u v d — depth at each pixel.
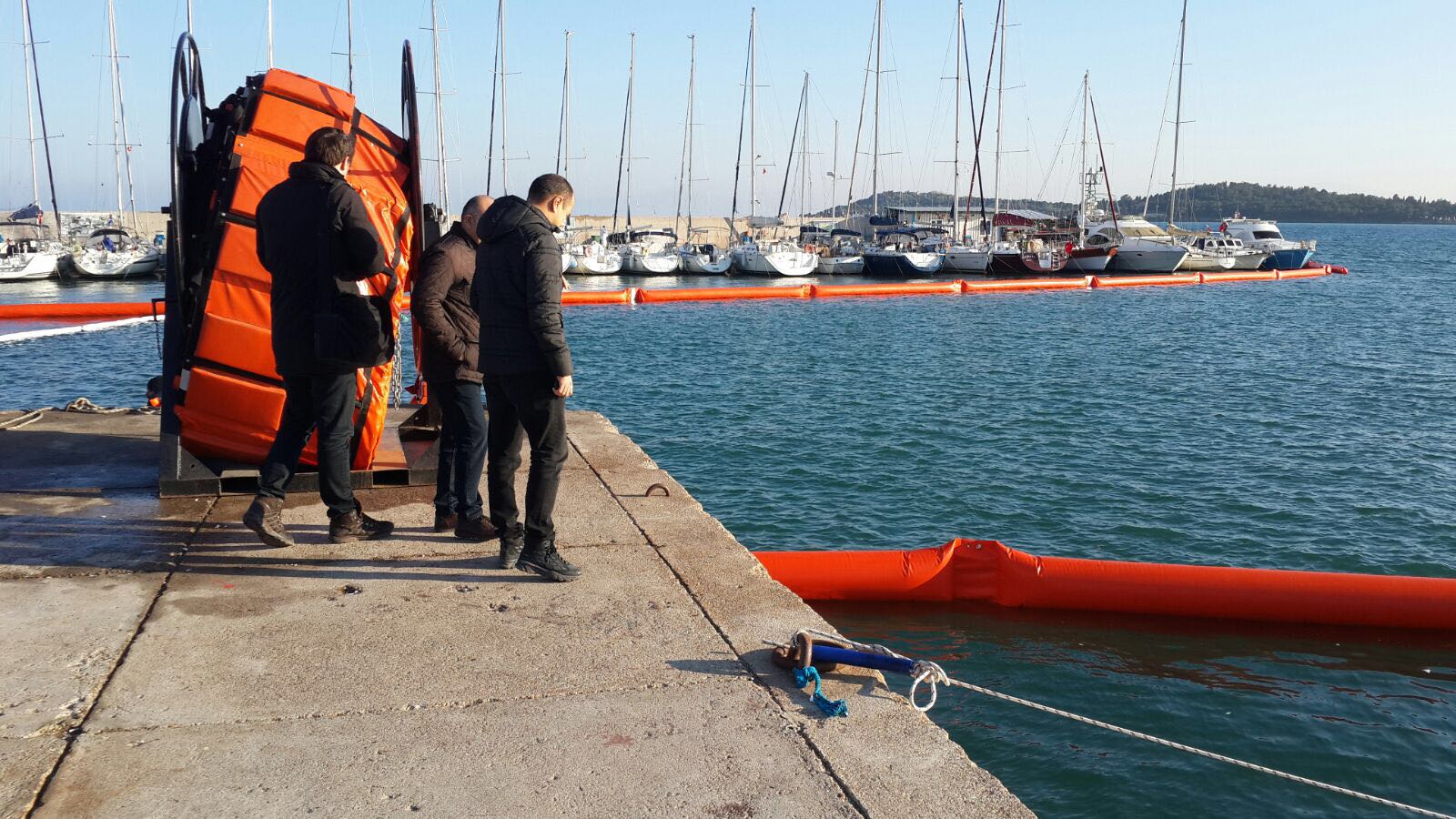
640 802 2.94
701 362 26.25
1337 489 13.47
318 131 4.64
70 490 5.86
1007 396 21.09
